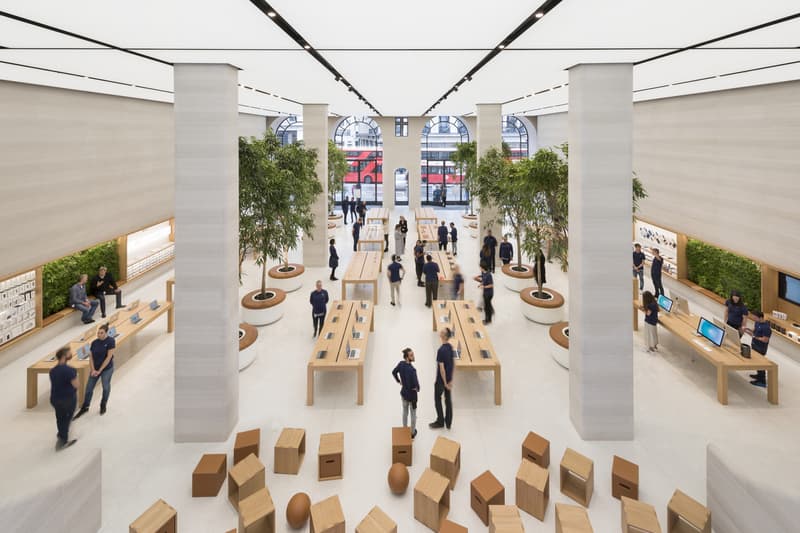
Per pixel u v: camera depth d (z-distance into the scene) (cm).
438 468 492
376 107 1541
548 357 816
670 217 1130
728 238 919
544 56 538
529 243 962
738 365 652
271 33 447
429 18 409
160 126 1284
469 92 1029
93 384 633
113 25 414
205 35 450
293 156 1076
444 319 848
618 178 558
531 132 2506
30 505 369
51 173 848
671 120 1112
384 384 719
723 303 974
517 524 393
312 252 1430
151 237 1350
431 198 2822
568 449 495
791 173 753
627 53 513
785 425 605
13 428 602
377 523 407
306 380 730
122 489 489
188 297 569
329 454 499
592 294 569
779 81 757
